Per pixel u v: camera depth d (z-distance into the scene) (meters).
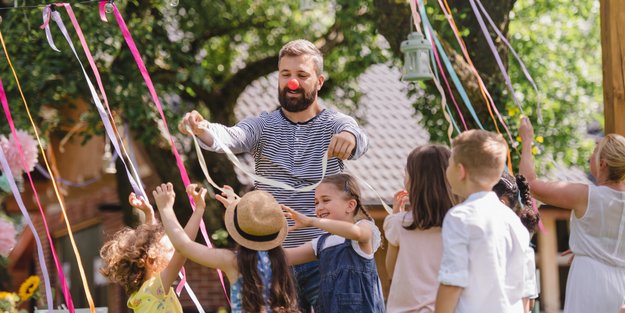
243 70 12.16
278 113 5.05
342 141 4.62
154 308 4.68
